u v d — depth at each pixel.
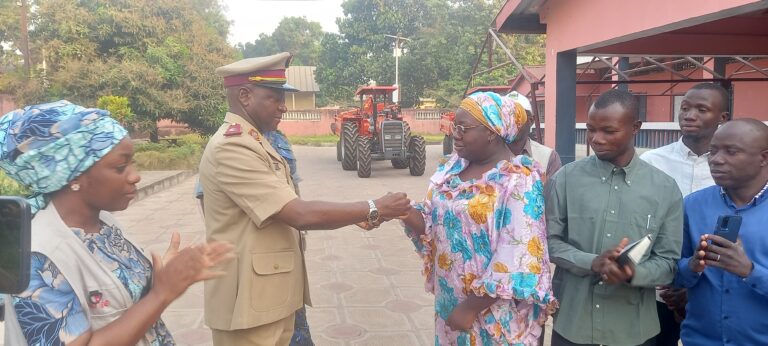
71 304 1.29
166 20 17.50
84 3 17.02
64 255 1.31
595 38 6.28
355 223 2.12
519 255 1.90
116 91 15.43
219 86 17.11
